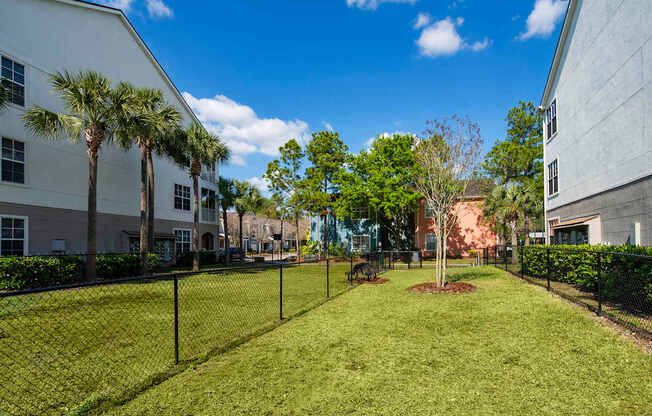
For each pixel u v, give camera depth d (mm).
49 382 3674
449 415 2938
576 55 11922
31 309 7074
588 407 3008
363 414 2982
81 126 11422
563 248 8789
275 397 3326
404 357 4324
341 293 9453
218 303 7980
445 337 5074
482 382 3555
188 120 24812
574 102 12156
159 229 20547
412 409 3049
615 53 9180
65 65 14617
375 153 24188
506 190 18766
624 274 5879
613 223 9242
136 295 9109
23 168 12547
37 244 12938
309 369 4004
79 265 11328
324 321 6219
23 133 12555
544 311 6223
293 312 6969
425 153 10000
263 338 5230
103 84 11719
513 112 25234
